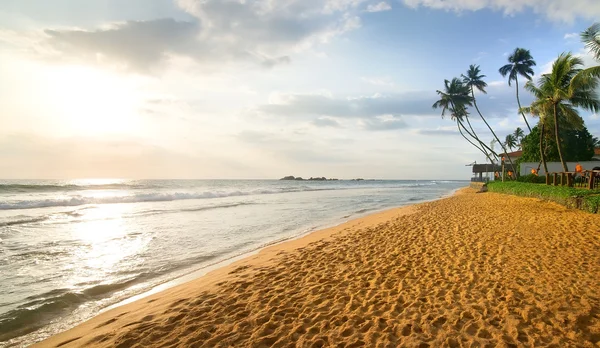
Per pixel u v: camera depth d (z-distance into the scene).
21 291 5.65
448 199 25.17
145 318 4.41
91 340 3.84
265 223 13.74
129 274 6.76
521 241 7.87
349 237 9.94
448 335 3.57
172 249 8.98
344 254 7.70
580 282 4.97
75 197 21.55
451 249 7.50
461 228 10.21
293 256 7.79
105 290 5.90
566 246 7.16
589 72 16.81
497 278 5.34
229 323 4.12
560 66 22.52
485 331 3.62
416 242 8.55
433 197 32.31
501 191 27.44
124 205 20.34
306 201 25.67
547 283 4.99
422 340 3.48
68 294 5.55
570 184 18.39
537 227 9.52
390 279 5.61
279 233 11.52
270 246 9.31
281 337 3.69
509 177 43.75
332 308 4.46
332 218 15.54
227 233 11.38
